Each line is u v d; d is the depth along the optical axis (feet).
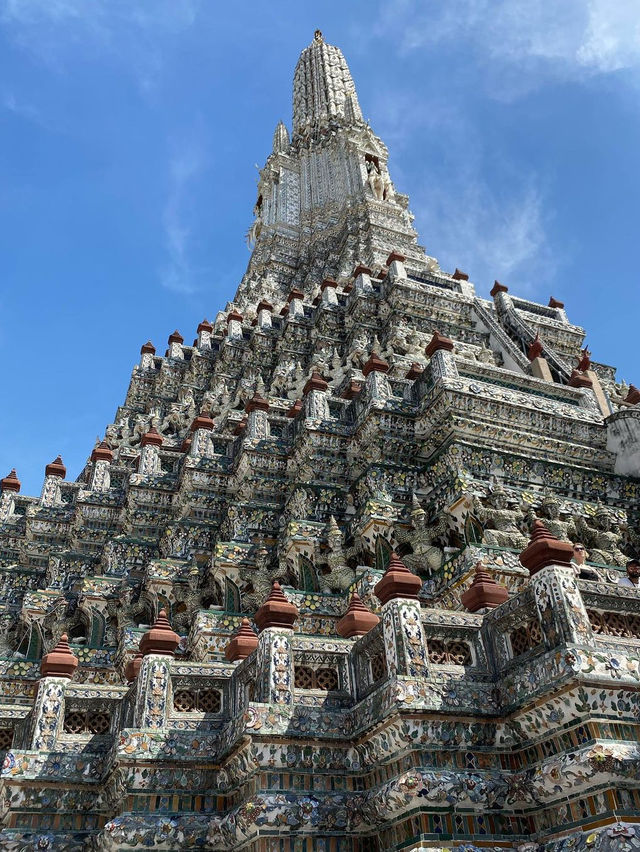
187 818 33.58
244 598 55.88
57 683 38.78
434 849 27.53
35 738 37.19
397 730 29.73
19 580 78.79
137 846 32.45
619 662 28.09
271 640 33.83
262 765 31.48
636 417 58.29
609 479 55.77
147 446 79.36
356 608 37.86
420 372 61.98
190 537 65.31
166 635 37.06
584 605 30.53
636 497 56.08
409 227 146.00
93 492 84.43
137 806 33.55
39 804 36.01
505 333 87.76
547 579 29.89
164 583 60.44
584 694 27.22
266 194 174.91
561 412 58.18
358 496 57.00
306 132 188.44
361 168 160.56
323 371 88.22
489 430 54.85
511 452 54.75
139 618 61.98
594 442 59.06
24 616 64.75
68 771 36.70
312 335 99.91
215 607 58.34
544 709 28.60
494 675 31.50
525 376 61.67
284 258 155.02
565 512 51.62
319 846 30.86
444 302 91.35
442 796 28.37
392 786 29.19
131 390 112.16
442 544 51.83
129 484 76.48
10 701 55.31
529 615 31.01
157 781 34.12
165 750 34.40
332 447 61.62
